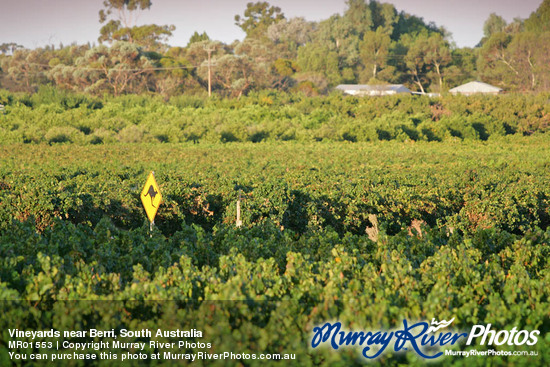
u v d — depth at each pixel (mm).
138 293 8109
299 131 60500
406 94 80938
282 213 18109
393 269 9414
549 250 11516
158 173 24422
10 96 73375
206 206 19641
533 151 51562
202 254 11109
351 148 51031
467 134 67000
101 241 11766
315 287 8281
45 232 12930
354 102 81812
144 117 69875
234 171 28328
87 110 71312
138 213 18578
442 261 9914
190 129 58156
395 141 59500
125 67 94688
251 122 67125
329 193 19969
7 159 33844
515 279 9133
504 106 75375
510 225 18375
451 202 20703
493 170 31766
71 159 34656
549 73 95375
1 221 15523
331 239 12219
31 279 8461
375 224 19188
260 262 9422
